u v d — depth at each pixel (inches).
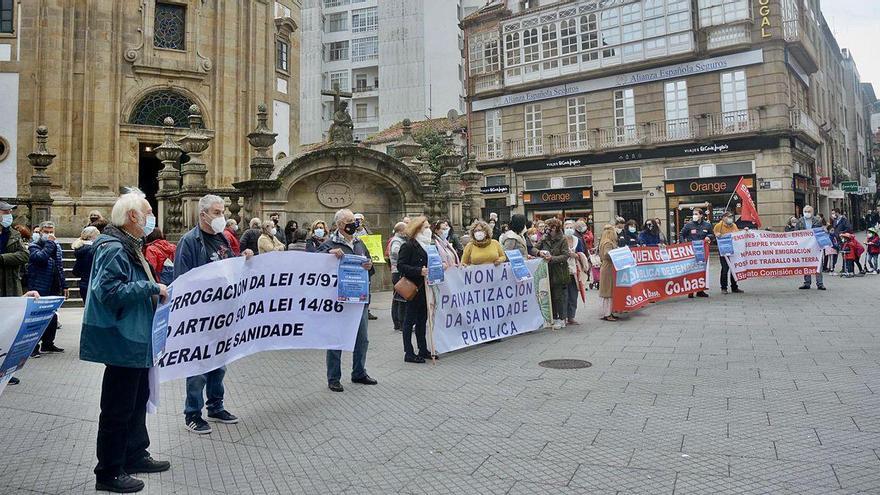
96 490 151.7
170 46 868.0
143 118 842.2
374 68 2485.2
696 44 1105.4
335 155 580.4
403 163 619.5
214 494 148.9
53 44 775.1
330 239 270.5
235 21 910.4
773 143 1036.5
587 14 1224.8
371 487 150.6
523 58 1322.6
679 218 1135.0
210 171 882.8
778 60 1040.2
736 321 385.7
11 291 310.8
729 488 142.7
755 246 542.0
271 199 550.0
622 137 1202.0
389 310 496.7
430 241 309.7
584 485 147.3
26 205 721.6
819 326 354.3
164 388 257.1
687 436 179.3
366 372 268.1
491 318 344.2
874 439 170.7
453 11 2395.4
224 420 205.8
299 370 283.9
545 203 1294.3
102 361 146.0
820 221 707.4
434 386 248.7
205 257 207.3
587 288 650.2
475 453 171.3
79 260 315.6
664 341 329.7
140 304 152.3
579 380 250.1
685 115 1135.6
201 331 201.0
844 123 1989.4
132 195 158.4
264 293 229.3
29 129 768.9
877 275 669.9
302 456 173.2
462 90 2429.9
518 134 1352.1
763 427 184.7
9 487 154.1
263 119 565.3
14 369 143.0
